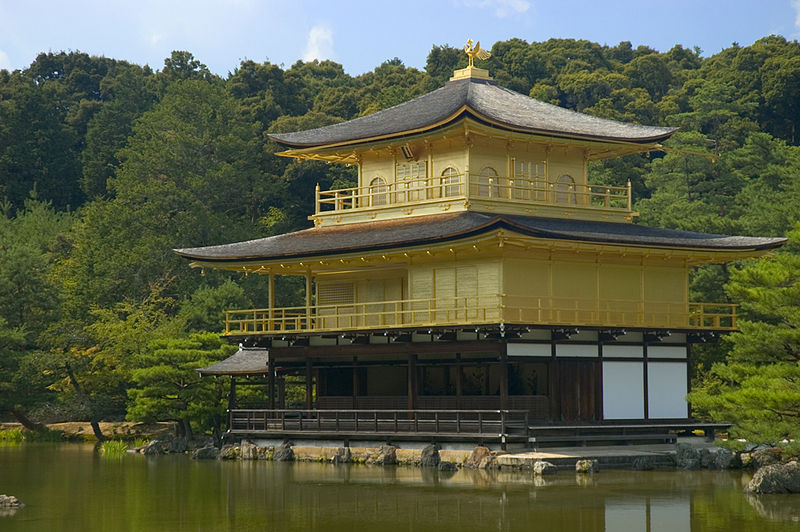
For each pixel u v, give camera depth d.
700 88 139.12
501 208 67.25
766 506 45.22
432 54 157.38
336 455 63.84
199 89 128.38
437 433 61.00
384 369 69.19
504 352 59.91
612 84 152.12
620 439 63.34
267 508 46.34
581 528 40.84
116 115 155.38
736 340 55.06
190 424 78.62
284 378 78.44
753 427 50.66
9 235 128.25
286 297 111.56
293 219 130.12
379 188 72.19
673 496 47.75
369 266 68.88
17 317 100.31
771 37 159.12
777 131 144.50
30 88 154.62
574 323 61.28
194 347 81.50
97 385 91.50
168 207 120.44
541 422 61.16
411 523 42.31
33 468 64.06
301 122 135.88
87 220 121.56
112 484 55.25
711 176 124.31
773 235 88.31
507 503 46.19
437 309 61.66
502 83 155.00
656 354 65.75
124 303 105.69
